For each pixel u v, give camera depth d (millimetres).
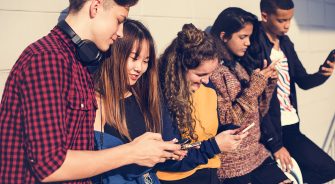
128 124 2119
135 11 2936
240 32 2945
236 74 2891
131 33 2068
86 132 1709
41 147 1519
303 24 5059
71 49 1681
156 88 2229
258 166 2949
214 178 2537
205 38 2410
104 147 1963
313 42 5324
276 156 3279
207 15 3564
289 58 3635
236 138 2467
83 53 1683
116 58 2049
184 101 2406
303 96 5078
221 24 3002
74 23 1694
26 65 1558
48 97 1532
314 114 5402
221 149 2447
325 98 5719
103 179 2029
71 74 1619
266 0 3420
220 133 2490
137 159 1726
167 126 2342
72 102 1627
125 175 2062
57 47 1615
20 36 2293
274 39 3492
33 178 1628
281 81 3564
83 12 1685
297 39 4930
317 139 5508
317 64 5449
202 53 2375
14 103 1595
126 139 2070
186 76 2434
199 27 3492
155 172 2334
